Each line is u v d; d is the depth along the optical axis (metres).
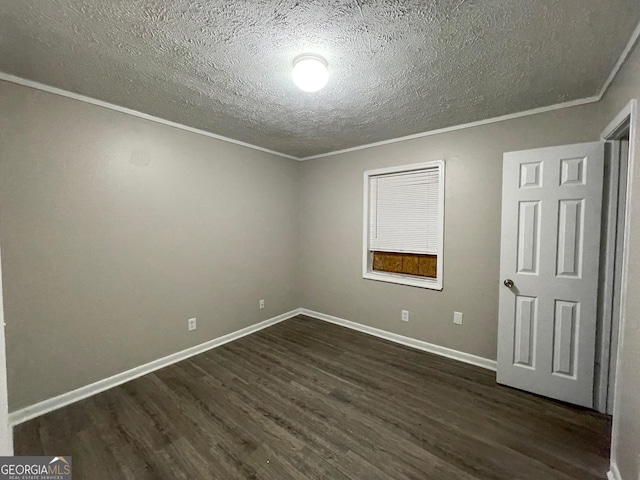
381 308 3.38
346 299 3.71
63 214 2.13
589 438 1.82
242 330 3.42
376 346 3.14
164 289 2.72
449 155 2.83
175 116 2.58
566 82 1.94
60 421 1.97
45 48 1.60
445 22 1.40
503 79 1.91
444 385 2.40
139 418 2.00
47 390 2.08
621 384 1.48
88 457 1.68
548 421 1.97
